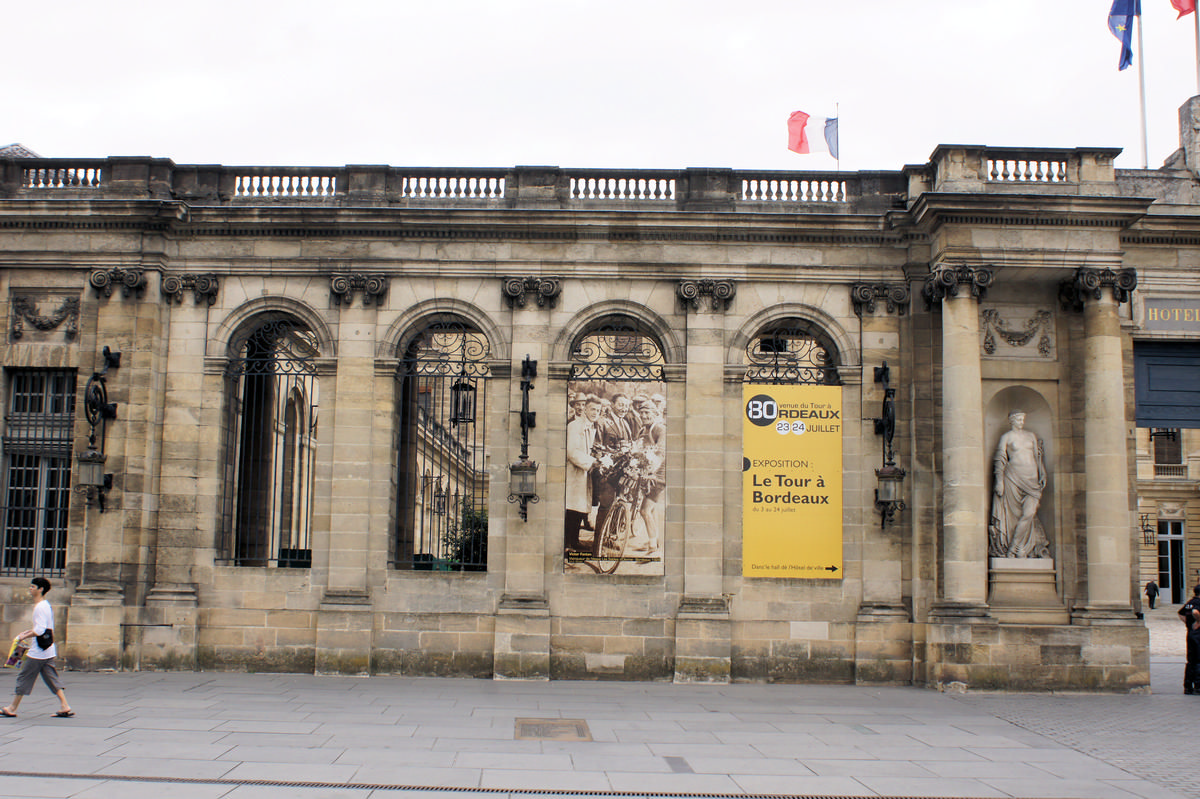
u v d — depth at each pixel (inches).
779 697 956.6
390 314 1111.6
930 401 1090.1
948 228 1054.4
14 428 1127.0
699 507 1078.4
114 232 1112.8
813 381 1131.9
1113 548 1035.3
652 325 1114.1
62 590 1074.7
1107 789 616.4
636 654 1064.8
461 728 753.0
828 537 1085.1
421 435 1576.0
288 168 1156.5
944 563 1047.0
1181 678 1173.7
